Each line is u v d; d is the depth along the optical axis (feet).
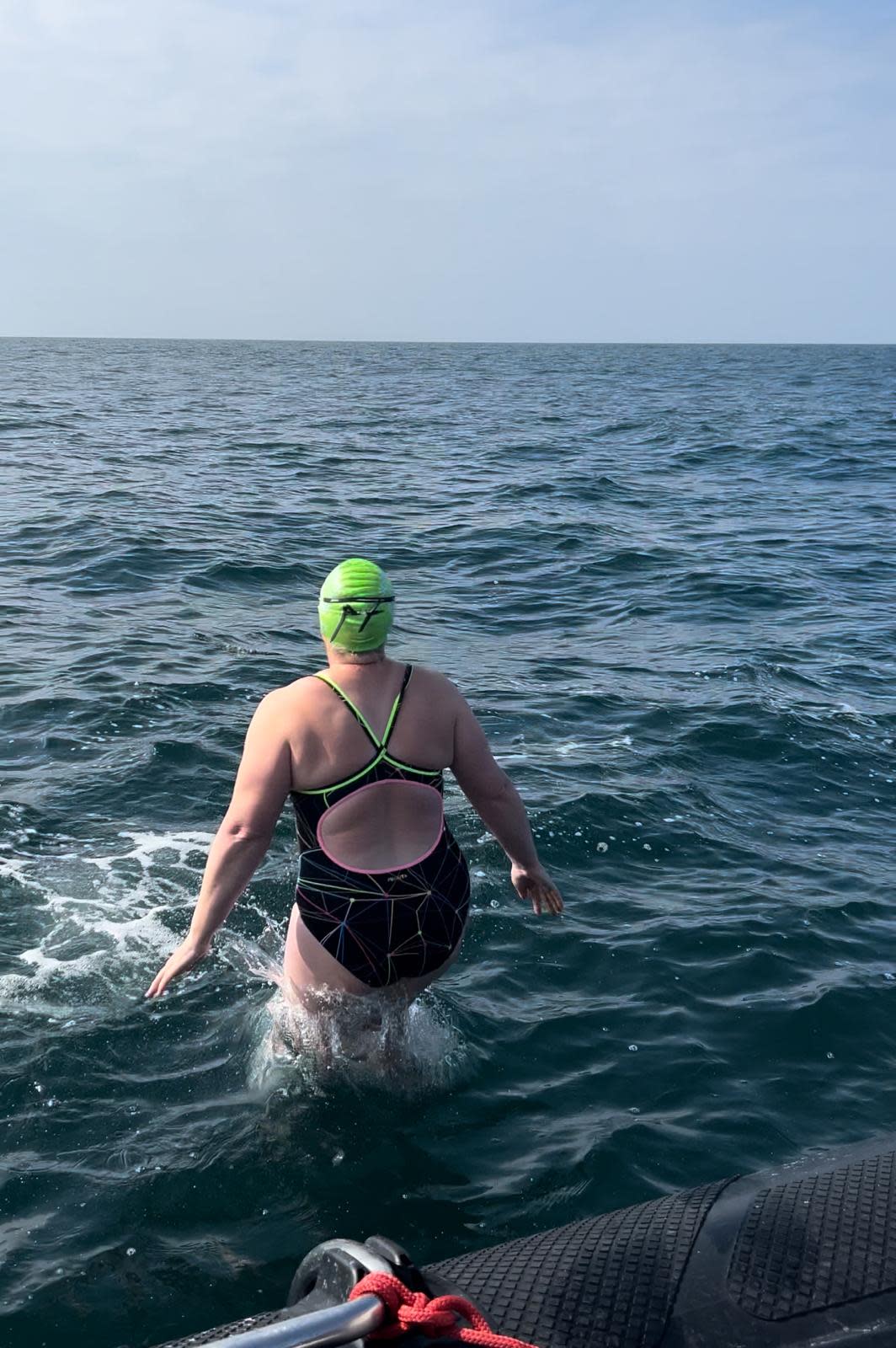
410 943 11.24
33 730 22.30
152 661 27.27
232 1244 9.61
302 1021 11.85
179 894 16.02
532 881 12.12
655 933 15.37
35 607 32.68
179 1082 11.78
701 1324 4.95
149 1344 8.54
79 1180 10.29
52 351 422.82
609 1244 5.53
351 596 10.85
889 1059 12.72
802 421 114.32
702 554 44.98
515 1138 11.07
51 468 64.90
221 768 20.66
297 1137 10.94
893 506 59.93
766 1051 12.76
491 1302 5.14
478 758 11.51
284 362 307.37
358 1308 4.60
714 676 28.12
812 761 22.53
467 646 30.86
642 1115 11.53
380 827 11.14
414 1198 10.19
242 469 68.33
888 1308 4.91
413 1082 11.84
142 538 42.68
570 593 38.17
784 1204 5.66
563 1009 13.46
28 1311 8.81
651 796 20.08
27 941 14.57
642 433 100.37
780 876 17.44
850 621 34.73
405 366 290.15
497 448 85.87
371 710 11.04
